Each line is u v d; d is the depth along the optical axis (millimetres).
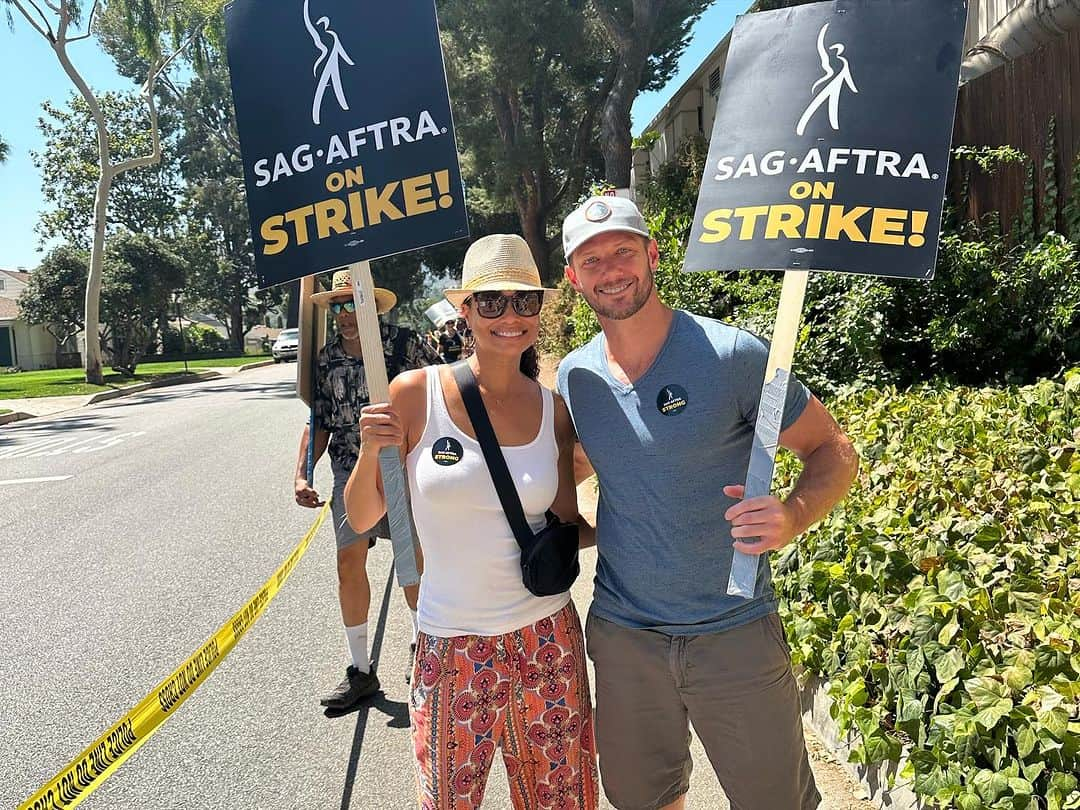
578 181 28891
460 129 26672
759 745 2311
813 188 2203
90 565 6852
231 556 6871
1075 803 2285
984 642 2887
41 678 4707
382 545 7008
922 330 6758
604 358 2412
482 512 2381
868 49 2209
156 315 45688
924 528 3744
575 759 2453
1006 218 6891
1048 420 4797
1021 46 8359
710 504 2291
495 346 2414
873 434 5258
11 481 11055
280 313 78625
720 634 2293
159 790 3523
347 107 2408
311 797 3443
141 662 4859
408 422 2453
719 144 2320
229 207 61844
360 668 4176
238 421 16219
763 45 2307
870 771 3049
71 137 55688
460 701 2359
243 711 4160
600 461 2379
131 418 18375
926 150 2158
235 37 2459
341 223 2410
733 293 8539
